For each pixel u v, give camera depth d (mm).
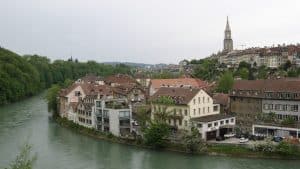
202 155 78625
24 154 44906
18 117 129625
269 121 93125
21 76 189250
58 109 131625
